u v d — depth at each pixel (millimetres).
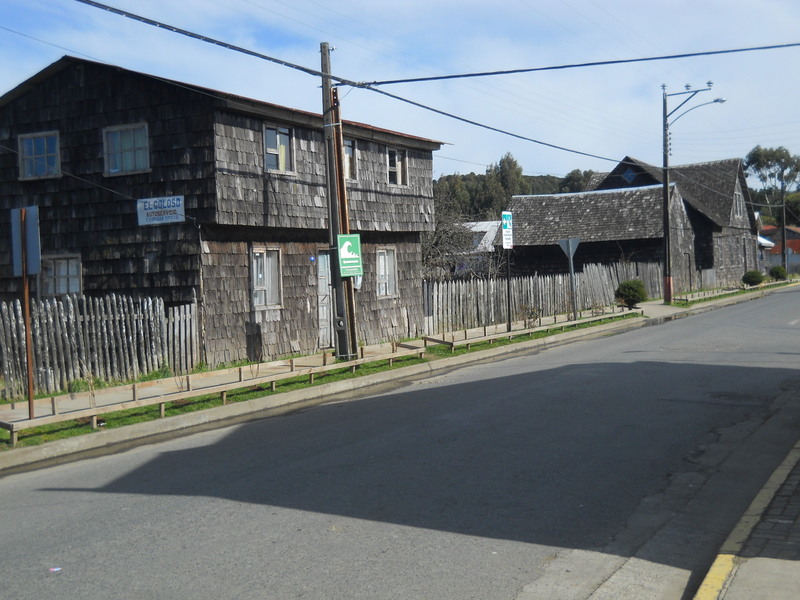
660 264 40125
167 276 16828
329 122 15805
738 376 13391
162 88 16859
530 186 95562
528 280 26719
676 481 7453
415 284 23344
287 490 7289
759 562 5129
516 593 4930
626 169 54562
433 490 7160
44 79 18094
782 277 57438
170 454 9281
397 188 22125
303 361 16719
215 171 16328
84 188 17797
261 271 18219
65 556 5730
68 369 13758
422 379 15086
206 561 5508
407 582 5078
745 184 56969
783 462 7848
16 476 8781
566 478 7523
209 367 16375
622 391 12148
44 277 18328
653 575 5289
